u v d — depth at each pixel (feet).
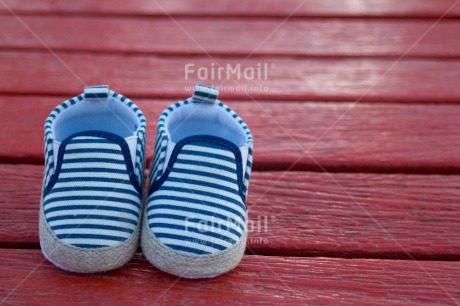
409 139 3.92
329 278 3.01
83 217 2.68
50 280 2.85
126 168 2.79
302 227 3.30
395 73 4.51
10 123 3.84
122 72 4.36
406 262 3.14
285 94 4.26
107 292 2.82
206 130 3.13
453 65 4.60
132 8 5.01
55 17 4.86
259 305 2.85
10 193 3.34
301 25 4.93
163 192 2.79
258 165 3.71
